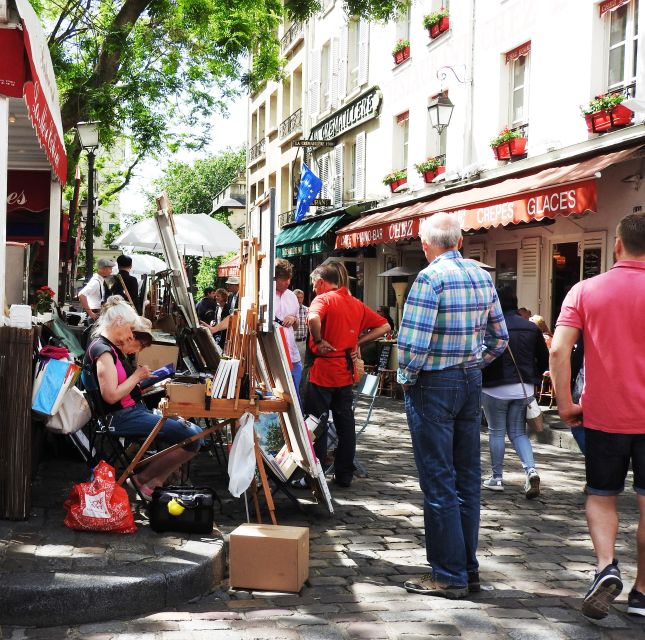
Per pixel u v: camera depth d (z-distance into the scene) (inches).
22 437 211.8
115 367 230.7
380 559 214.5
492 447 306.3
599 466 173.5
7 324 222.1
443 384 183.2
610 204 538.9
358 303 302.0
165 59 762.8
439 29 760.3
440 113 682.8
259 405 235.0
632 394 169.5
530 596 187.9
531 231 639.1
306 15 713.6
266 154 1523.1
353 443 301.3
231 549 188.5
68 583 166.9
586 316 174.9
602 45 546.9
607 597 166.9
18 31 215.2
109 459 243.9
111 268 502.3
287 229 1194.0
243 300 249.1
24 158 465.7
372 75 952.3
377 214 834.8
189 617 169.5
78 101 625.0
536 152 608.7
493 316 191.3
